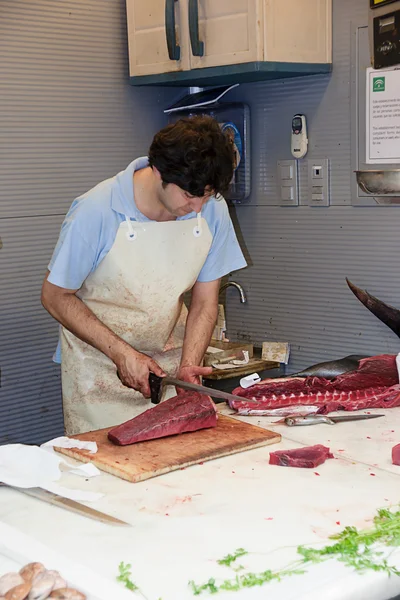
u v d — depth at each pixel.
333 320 3.29
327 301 3.30
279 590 1.48
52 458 2.02
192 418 2.26
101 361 2.73
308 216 3.30
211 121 2.20
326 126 3.18
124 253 2.54
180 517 1.78
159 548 1.65
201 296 2.80
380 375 2.65
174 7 3.14
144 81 3.37
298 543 1.65
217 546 1.65
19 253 3.24
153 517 1.79
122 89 3.50
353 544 1.61
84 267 2.53
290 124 3.30
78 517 1.80
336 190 3.19
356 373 2.66
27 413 3.35
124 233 2.51
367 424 2.39
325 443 2.24
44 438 3.42
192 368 2.54
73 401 2.79
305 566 1.55
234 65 2.99
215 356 3.39
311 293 3.35
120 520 1.76
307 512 1.79
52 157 3.30
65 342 2.78
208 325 2.75
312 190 3.25
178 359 2.91
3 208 3.18
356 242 3.15
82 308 2.54
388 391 2.58
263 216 3.48
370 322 3.16
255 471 2.03
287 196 3.35
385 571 1.54
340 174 3.16
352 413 2.49
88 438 2.24
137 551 1.64
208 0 3.02
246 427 2.32
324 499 1.86
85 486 1.96
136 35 3.35
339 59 3.09
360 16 3.00
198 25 3.07
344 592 1.48
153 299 2.64
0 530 1.71
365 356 3.14
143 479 1.98
